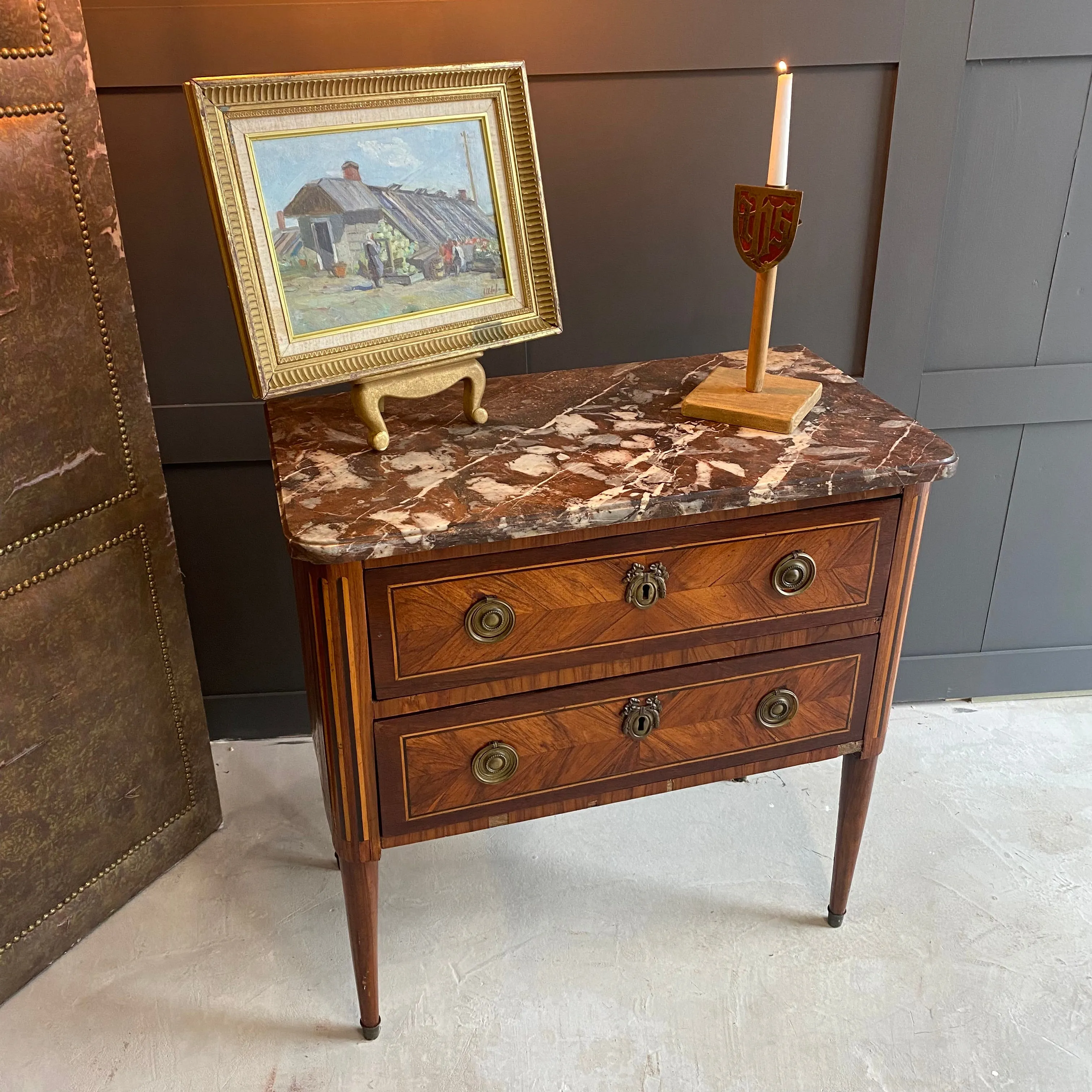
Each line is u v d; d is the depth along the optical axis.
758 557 1.27
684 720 1.37
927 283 1.79
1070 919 1.66
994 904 1.69
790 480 1.21
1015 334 1.86
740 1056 1.45
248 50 1.52
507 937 1.64
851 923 1.66
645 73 1.60
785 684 1.39
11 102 1.23
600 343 1.80
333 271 1.25
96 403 1.44
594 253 1.72
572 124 1.62
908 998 1.53
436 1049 1.46
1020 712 2.15
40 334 1.33
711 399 1.41
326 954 1.62
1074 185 1.74
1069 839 1.82
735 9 1.56
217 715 2.06
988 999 1.53
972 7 1.58
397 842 1.32
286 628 2.00
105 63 1.50
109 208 1.38
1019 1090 1.40
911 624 2.12
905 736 2.08
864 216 1.74
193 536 1.89
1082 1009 1.51
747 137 1.66
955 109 1.65
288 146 1.19
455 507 1.15
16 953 1.53
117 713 1.60
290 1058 1.45
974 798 1.91
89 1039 1.48
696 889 1.73
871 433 1.35
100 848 1.63
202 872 1.77
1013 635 2.15
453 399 1.51
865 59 1.61
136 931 1.66
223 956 1.61
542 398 1.50
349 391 1.67
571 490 1.19
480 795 1.32
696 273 1.76
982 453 1.95
